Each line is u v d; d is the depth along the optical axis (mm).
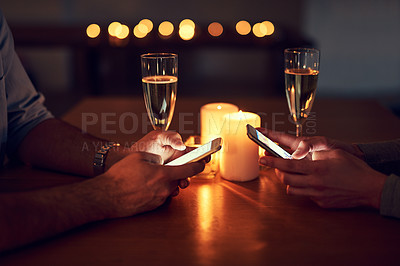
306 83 817
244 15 4738
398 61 4562
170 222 687
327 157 747
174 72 812
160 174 706
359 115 1157
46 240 640
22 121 937
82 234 655
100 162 821
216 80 4844
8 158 953
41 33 2746
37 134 910
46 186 801
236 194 775
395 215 682
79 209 663
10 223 609
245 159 811
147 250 619
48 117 958
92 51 2621
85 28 3004
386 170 820
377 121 1106
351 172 708
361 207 723
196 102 1278
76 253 612
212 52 4758
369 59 4605
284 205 735
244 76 4863
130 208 699
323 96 4508
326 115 1159
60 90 4422
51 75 4453
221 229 667
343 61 4652
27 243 622
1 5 4402
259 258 601
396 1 4398
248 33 2852
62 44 2508
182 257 604
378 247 621
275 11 4688
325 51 4656
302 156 793
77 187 692
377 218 691
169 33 2818
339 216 698
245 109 1207
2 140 917
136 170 708
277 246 625
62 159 855
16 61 977
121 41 2580
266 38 2648
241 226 674
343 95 4520
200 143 883
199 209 724
